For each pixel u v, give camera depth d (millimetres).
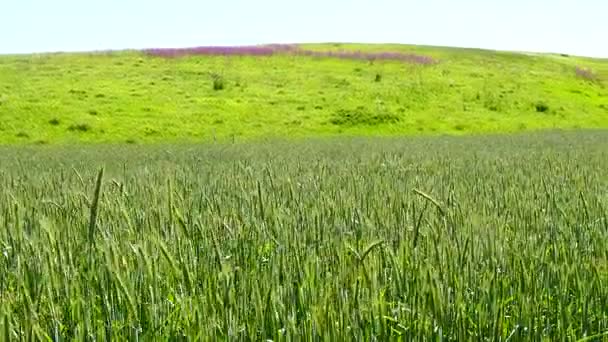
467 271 4355
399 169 12625
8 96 42844
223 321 3326
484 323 3607
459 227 5645
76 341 3238
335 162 15883
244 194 7570
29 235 5566
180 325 3584
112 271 3643
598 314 3980
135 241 5105
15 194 8023
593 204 7105
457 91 53812
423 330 3389
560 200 7754
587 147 22594
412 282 3957
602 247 5340
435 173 11992
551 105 53062
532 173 11711
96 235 5168
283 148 25219
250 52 64875
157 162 17172
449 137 35906
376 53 67125
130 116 40969
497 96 53406
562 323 3693
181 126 40125
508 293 4266
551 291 4301
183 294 3736
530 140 30078
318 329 3221
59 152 24125
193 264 4512
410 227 5668
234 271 3955
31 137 36156
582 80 65625
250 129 41031
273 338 3338
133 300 3482
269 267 4285
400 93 51031
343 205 7070
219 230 5602
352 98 48875
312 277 4020
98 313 3783
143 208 6980
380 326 3418
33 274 4074
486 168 13055
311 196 7836
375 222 6180
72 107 41625
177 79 52219
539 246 5328
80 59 59969
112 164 16656
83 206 6516
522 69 66562
